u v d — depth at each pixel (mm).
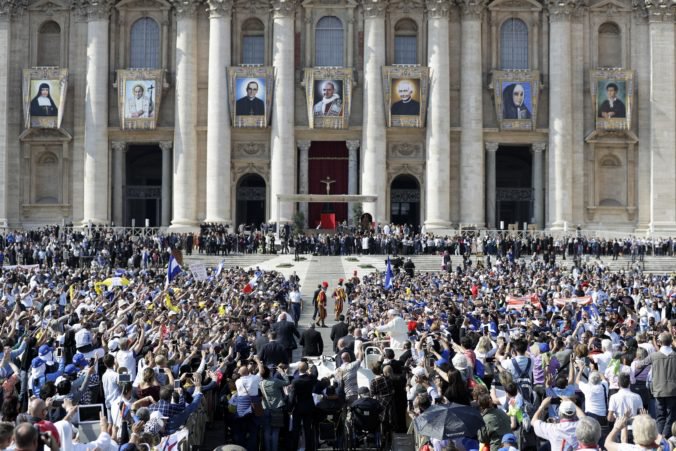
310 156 82062
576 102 81875
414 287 46406
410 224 86062
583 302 38781
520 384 21016
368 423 20422
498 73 80812
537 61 81938
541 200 81875
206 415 23859
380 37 80188
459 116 81625
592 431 14273
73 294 38406
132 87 80062
